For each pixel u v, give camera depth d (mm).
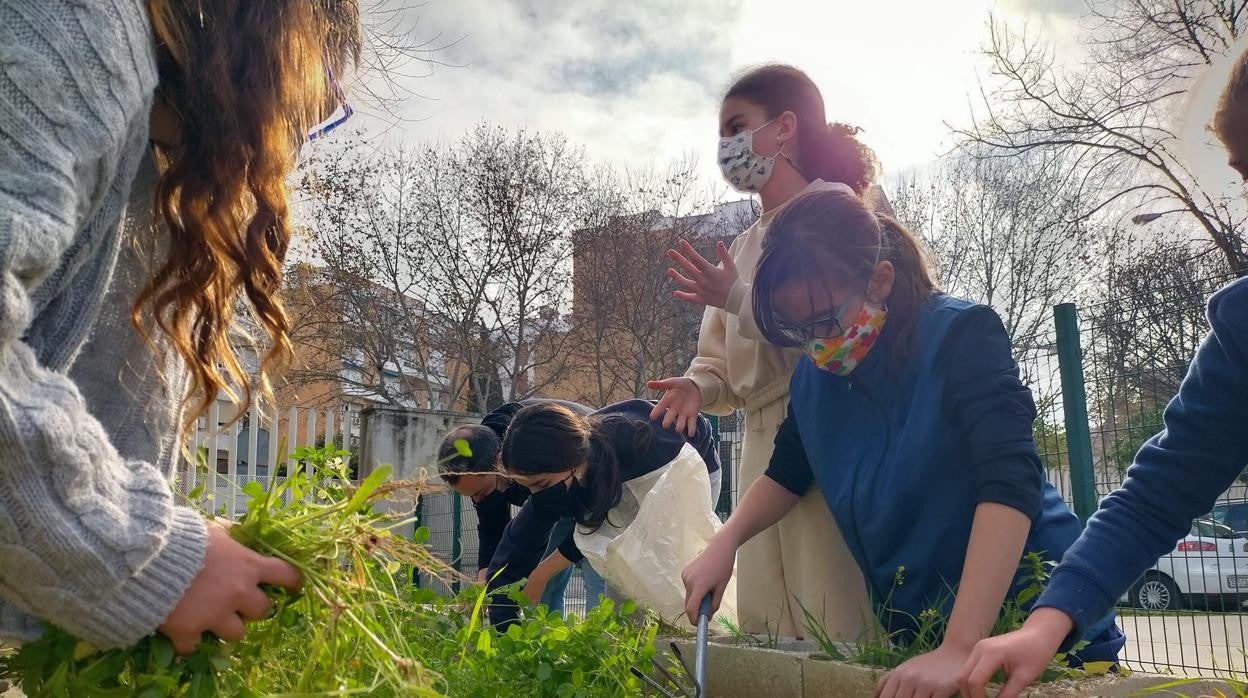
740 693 2020
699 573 2039
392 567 1450
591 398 22531
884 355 1987
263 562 1224
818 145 2877
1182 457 1588
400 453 9750
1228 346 1567
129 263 1421
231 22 1356
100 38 1105
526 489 3861
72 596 1067
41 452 1006
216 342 1506
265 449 6691
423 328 20000
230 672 1302
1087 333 4148
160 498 1147
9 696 1366
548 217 20141
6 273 971
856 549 2066
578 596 5238
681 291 2717
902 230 2059
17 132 1026
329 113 1667
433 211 19656
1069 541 1925
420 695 1240
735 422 5137
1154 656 4238
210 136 1347
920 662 1544
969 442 1814
